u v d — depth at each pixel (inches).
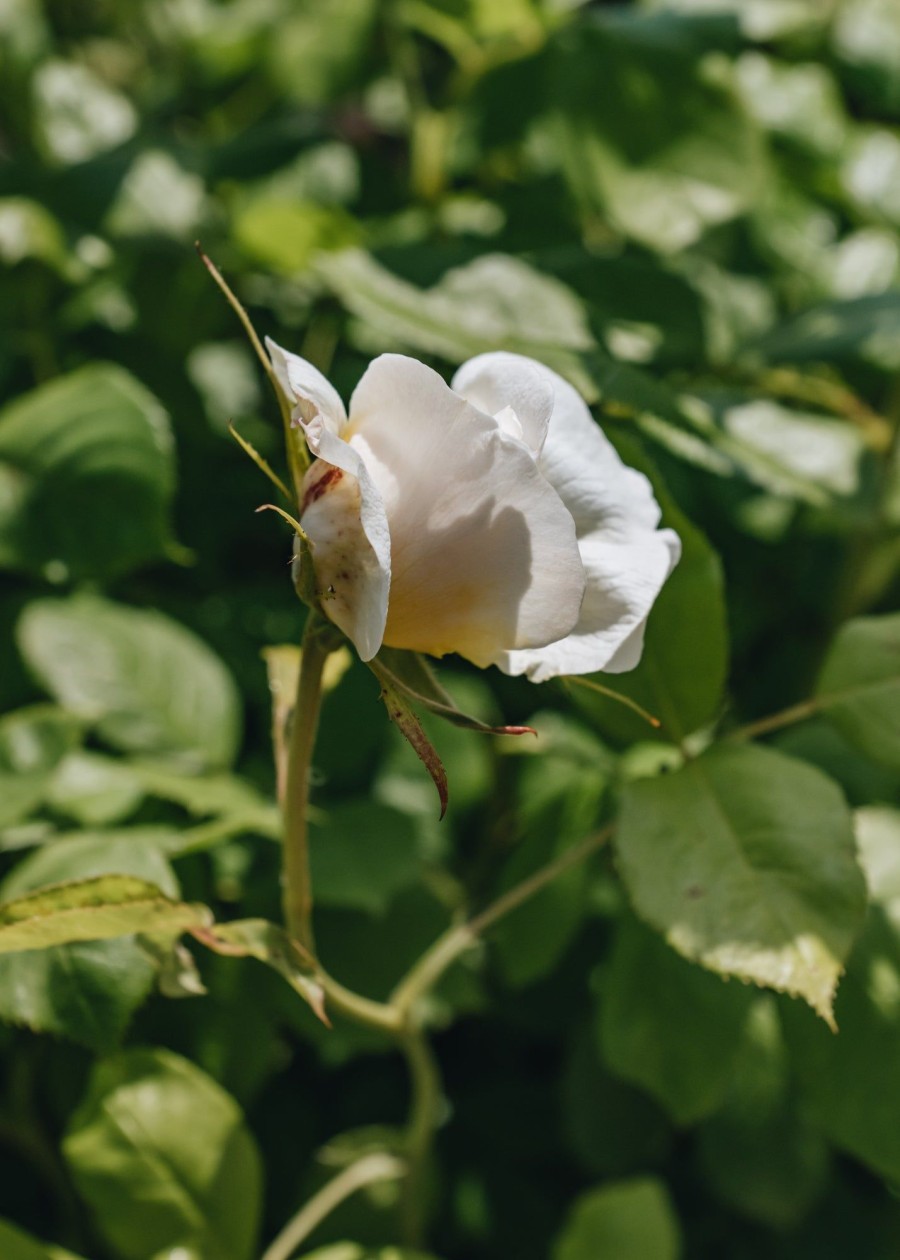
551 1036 24.6
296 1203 22.0
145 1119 19.5
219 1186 19.6
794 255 26.5
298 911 17.8
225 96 30.9
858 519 22.1
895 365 23.8
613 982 20.9
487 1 25.9
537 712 23.5
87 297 25.6
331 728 22.8
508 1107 24.5
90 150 27.9
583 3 27.0
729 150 24.7
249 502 25.9
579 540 17.1
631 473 17.7
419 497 16.3
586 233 26.4
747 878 18.1
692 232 24.7
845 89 29.2
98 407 22.0
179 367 25.8
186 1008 20.7
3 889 19.6
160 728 22.0
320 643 16.8
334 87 29.5
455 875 23.6
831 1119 19.7
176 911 17.4
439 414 16.2
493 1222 24.0
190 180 26.2
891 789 22.1
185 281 26.0
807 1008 19.9
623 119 24.7
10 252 24.2
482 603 16.5
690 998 20.6
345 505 16.3
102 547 21.8
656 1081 20.7
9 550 21.7
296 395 16.3
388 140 30.5
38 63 28.2
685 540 19.0
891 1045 19.6
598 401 20.5
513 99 26.3
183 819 21.2
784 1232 24.1
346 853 20.9
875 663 19.4
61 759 21.0
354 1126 24.0
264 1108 23.5
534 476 16.2
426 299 22.8
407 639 16.6
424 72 30.7
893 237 26.7
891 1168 19.5
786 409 23.8
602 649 16.9
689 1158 24.8
